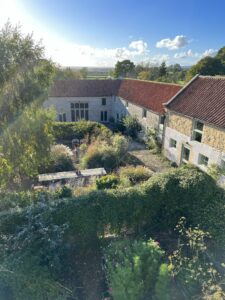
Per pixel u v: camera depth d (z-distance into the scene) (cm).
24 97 1091
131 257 690
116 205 892
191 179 964
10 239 739
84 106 3725
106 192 912
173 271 716
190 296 645
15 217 804
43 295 651
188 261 759
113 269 668
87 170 1772
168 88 2625
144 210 937
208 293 642
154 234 972
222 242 823
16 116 1099
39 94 1138
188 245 840
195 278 666
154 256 689
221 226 855
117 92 3672
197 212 935
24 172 1236
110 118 3856
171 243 911
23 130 1130
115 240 891
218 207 901
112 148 2077
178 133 1966
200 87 1959
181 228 898
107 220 887
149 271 643
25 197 959
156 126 2420
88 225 865
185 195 952
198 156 1738
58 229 773
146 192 934
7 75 1039
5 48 1018
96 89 3772
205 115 1639
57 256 727
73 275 775
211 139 1590
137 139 2775
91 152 2008
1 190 1125
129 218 926
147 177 1583
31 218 773
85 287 744
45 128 1202
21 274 657
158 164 2038
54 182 1562
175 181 972
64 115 3675
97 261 840
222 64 4681
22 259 691
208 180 979
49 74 1181
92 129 2653
